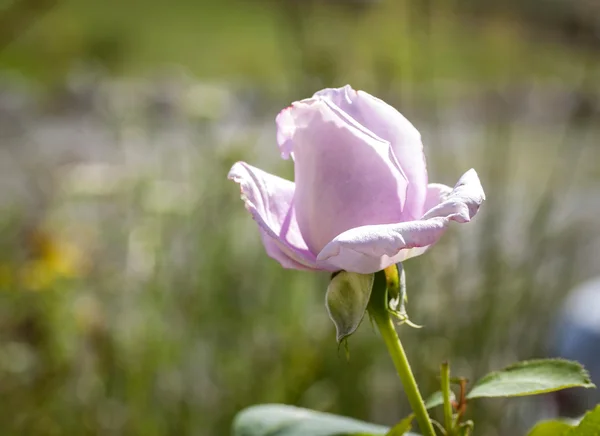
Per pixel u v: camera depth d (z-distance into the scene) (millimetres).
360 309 662
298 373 1332
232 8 4449
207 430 1285
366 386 1344
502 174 1421
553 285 1396
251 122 1810
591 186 2342
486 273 1292
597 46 1969
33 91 3484
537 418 1382
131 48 4039
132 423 1277
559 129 2158
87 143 2551
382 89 1480
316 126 671
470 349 1262
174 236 1477
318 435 713
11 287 1391
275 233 673
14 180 2186
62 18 3705
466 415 1221
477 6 2025
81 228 1657
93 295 1467
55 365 1346
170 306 1385
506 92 1697
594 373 1360
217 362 1344
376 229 650
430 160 1533
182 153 1699
